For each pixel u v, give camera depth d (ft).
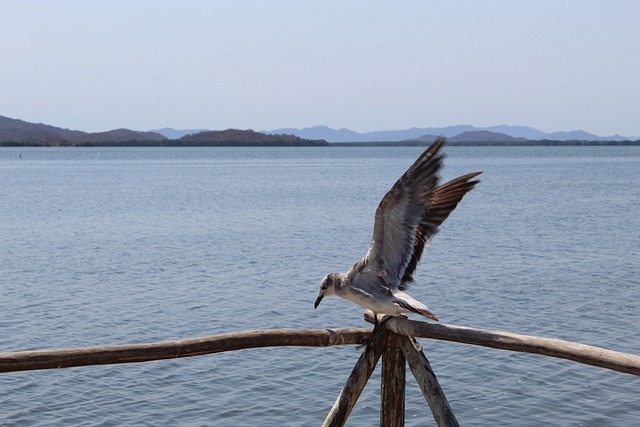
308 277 93.09
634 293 81.71
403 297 23.07
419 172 22.49
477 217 167.94
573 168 482.28
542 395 49.96
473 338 23.76
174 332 66.64
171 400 49.57
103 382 52.70
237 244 123.13
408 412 47.83
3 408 47.83
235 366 56.18
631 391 50.49
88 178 349.20
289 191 254.06
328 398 49.90
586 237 130.82
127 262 104.32
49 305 76.84
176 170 448.24
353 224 152.97
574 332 65.98
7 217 167.73
